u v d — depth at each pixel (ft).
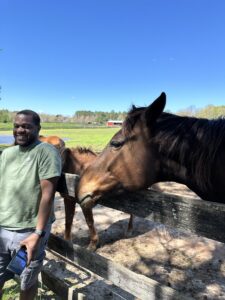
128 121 7.88
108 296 11.39
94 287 11.98
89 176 8.05
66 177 9.11
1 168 7.91
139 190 7.68
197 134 7.54
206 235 5.85
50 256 14.76
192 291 12.03
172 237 17.22
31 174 7.54
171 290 6.70
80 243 16.69
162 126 7.86
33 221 7.72
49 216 7.61
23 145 7.64
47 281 10.39
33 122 7.61
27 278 7.81
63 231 18.20
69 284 12.18
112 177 7.84
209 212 5.77
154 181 7.95
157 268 13.84
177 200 6.36
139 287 7.30
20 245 7.31
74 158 15.58
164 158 7.77
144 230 18.21
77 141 85.35
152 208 6.97
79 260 8.97
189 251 15.51
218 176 7.29
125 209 7.69
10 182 7.70
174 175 7.87
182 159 7.59
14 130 7.70
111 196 7.94
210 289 12.14
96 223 19.38
